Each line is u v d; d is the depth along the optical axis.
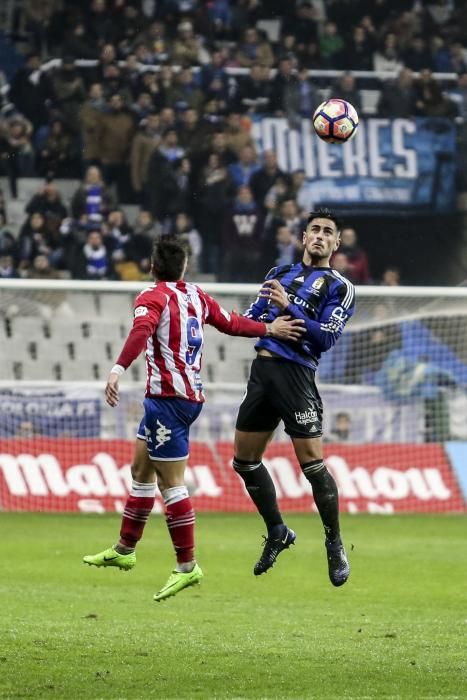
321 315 23.95
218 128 65.19
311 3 70.69
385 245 68.00
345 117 26.83
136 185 64.25
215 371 56.09
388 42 70.50
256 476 24.58
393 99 68.38
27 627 24.72
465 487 52.00
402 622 26.48
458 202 68.75
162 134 64.44
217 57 67.06
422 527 46.44
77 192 62.03
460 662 21.55
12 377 54.50
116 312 56.28
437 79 70.19
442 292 52.38
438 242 68.31
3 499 49.81
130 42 68.00
